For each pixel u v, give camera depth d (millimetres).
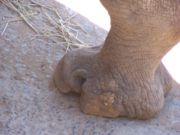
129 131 1668
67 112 1703
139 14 1498
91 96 1665
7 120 1671
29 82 1778
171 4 1496
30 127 1662
